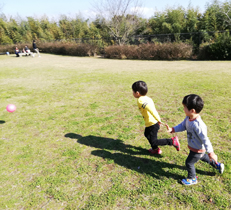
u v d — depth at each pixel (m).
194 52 15.98
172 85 7.39
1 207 2.35
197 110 2.19
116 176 2.73
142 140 3.64
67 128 4.33
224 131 3.70
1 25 36.28
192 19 17.95
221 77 8.20
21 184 2.71
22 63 17.20
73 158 3.21
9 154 3.46
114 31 24.16
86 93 7.02
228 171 2.64
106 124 4.40
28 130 4.36
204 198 2.27
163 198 2.31
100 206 2.25
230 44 13.44
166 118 4.50
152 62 15.04
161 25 20.95
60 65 15.04
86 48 21.83
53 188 2.59
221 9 17.14
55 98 6.62
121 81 8.57
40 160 3.23
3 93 7.59
